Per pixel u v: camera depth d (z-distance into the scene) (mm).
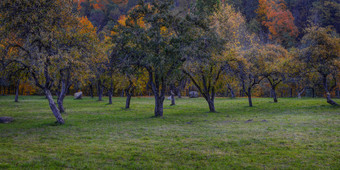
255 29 82500
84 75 22797
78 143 13188
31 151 11367
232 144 12680
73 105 41688
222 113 29203
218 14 47531
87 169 9023
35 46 19000
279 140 13297
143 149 11891
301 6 102250
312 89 60031
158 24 25375
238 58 29594
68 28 20531
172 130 17250
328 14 85188
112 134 15867
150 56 23547
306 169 8891
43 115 27203
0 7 17094
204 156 10680
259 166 9297
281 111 29328
